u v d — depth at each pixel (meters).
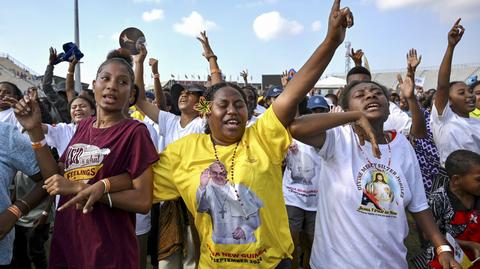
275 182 2.15
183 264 3.15
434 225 2.43
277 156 2.14
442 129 4.32
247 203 2.04
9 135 2.24
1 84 4.59
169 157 2.24
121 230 2.07
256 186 2.06
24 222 3.82
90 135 2.14
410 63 3.90
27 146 2.26
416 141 4.36
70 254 2.08
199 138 2.28
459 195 2.90
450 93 4.52
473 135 4.23
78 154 2.08
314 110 5.42
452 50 3.87
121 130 2.10
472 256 2.79
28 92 2.13
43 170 2.14
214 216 2.09
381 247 2.26
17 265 3.88
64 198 2.14
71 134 3.58
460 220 2.88
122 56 3.39
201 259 2.21
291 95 1.99
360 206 2.27
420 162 4.50
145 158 2.09
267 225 2.07
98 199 1.90
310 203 4.02
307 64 1.97
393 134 2.51
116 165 2.04
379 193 2.27
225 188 2.08
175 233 3.05
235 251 2.06
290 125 2.13
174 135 4.20
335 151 2.36
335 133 2.38
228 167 2.12
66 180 1.91
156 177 2.21
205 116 2.26
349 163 2.32
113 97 2.15
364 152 2.35
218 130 2.19
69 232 2.09
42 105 4.82
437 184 3.75
